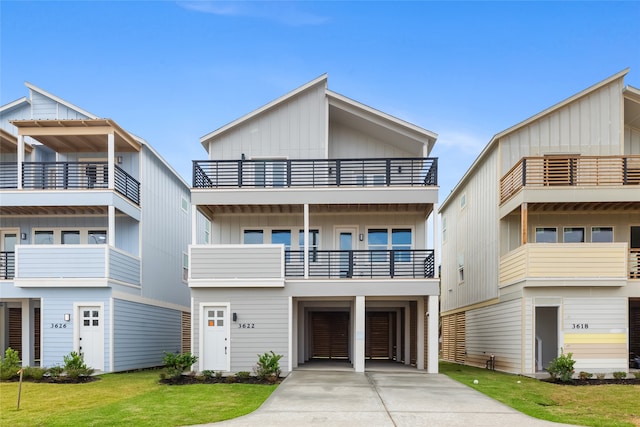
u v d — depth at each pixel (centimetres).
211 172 1847
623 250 1606
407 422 941
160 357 2159
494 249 1941
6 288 1725
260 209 1852
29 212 1931
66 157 2009
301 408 1057
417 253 1873
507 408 1070
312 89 1864
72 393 1263
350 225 1902
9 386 1374
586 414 1021
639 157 1669
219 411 1020
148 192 2070
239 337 1653
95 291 1719
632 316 1969
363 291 1667
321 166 1800
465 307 2414
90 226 1989
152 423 919
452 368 2055
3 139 1864
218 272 1664
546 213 1856
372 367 1814
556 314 1858
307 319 2186
